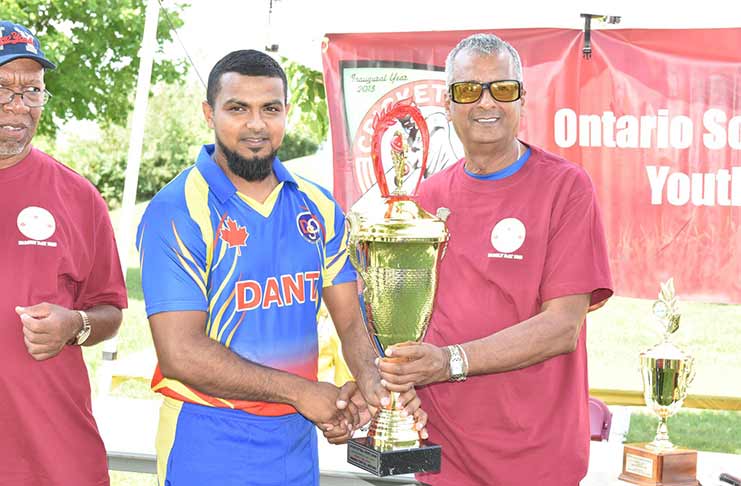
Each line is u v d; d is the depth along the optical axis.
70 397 2.13
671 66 3.54
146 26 3.61
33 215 2.09
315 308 2.01
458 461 2.25
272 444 1.95
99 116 12.39
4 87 2.04
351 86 3.75
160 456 1.99
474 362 2.01
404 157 2.00
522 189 2.21
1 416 2.04
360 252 1.98
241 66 1.87
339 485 2.76
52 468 2.08
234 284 1.89
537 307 2.20
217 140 1.91
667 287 2.42
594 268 2.15
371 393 2.02
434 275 2.00
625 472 2.38
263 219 1.93
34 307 1.98
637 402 3.57
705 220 3.57
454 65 2.18
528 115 3.66
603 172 3.64
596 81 3.61
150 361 4.25
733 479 2.31
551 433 2.18
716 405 3.56
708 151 3.55
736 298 3.56
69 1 11.04
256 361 1.92
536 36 3.62
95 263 2.24
